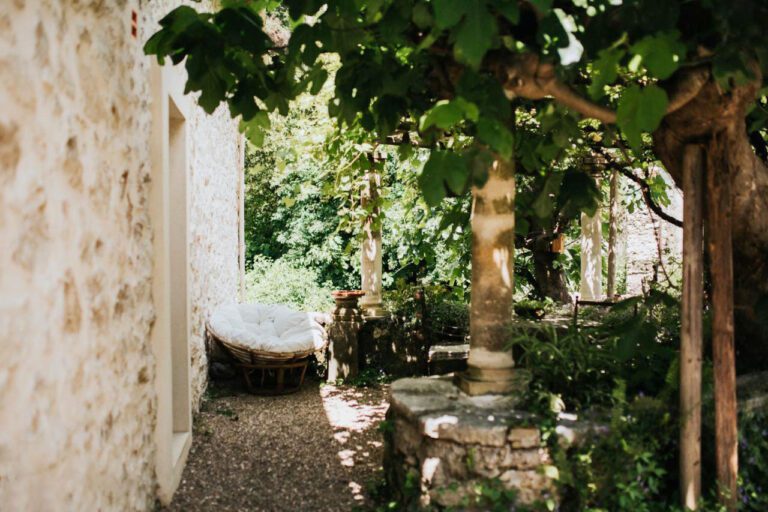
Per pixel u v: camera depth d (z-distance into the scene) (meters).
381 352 6.40
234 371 6.27
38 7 1.67
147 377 2.87
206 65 2.26
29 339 1.58
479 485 2.60
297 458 3.91
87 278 2.03
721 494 2.60
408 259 12.00
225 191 7.23
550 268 7.67
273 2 2.80
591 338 3.44
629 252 11.53
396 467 3.09
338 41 2.43
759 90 2.61
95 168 2.14
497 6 1.72
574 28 1.93
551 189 3.25
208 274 5.89
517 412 2.84
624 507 2.60
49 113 1.73
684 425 2.62
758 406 2.94
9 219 1.49
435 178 1.91
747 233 3.14
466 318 6.53
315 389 5.97
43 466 1.65
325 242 13.80
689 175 2.63
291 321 6.31
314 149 5.98
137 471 2.66
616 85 3.69
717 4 1.94
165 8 3.62
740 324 3.48
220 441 4.24
